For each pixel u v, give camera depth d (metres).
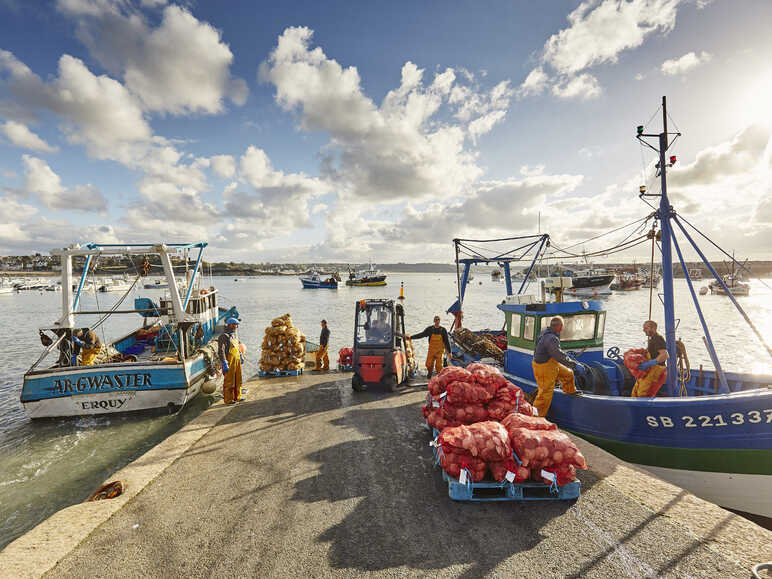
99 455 7.95
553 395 6.82
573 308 7.56
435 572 3.14
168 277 10.67
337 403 8.30
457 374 5.79
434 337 10.05
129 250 10.53
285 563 3.29
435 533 3.67
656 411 5.50
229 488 4.69
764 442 4.89
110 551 3.52
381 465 5.21
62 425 9.55
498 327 32.00
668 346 6.93
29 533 3.81
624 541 3.48
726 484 5.27
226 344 8.45
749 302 54.47
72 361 10.62
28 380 9.59
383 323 9.34
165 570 3.24
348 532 3.72
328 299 69.44
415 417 7.22
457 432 4.38
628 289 83.50
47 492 6.51
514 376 8.17
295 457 5.55
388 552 3.41
